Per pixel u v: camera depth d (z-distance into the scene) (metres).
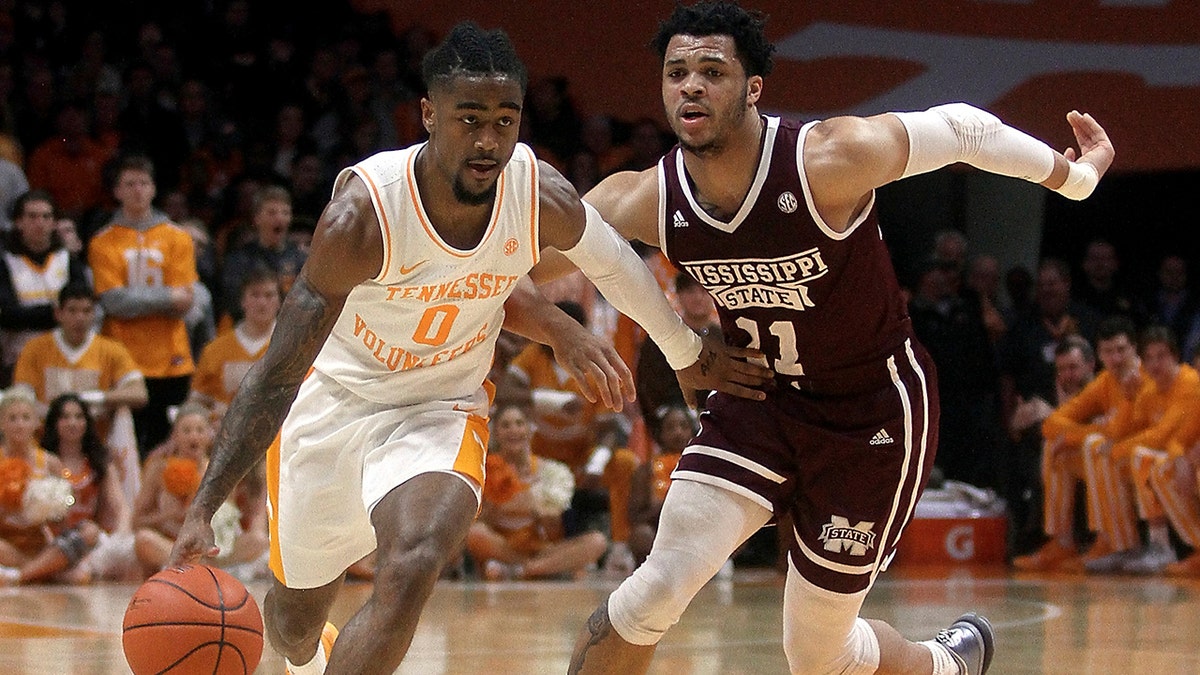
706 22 3.99
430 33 14.97
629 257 4.22
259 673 5.75
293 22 14.82
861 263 4.15
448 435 3.96
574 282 11.41
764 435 4.29
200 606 3.68
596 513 11.20
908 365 4.34
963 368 12.60
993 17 13.84
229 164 13.62
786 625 4.46
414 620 3.61
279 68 14.30
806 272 4.11
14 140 12.76
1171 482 11.18
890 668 4.55
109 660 6.09
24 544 10.09
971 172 15.44
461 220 3.82
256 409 3.69
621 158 14.07
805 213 4.03
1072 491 11.70
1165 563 11.38
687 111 3.98
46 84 13.20
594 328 11.43
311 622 4.39
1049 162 4.40
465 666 5.95
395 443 3.95
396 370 4.05
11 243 10.84
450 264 3.85
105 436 10.63
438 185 3.78
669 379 10.95
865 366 4.27
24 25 13.60
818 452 4.26
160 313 10.98
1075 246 15.72
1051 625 7.69
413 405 4.08
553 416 11.15
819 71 13.98
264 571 10.29
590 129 14.11
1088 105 13.77
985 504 12.30
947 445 12.67
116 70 14.06
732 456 4.27
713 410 4.42
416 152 3.83
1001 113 13.86
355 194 3.78
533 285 4.40
